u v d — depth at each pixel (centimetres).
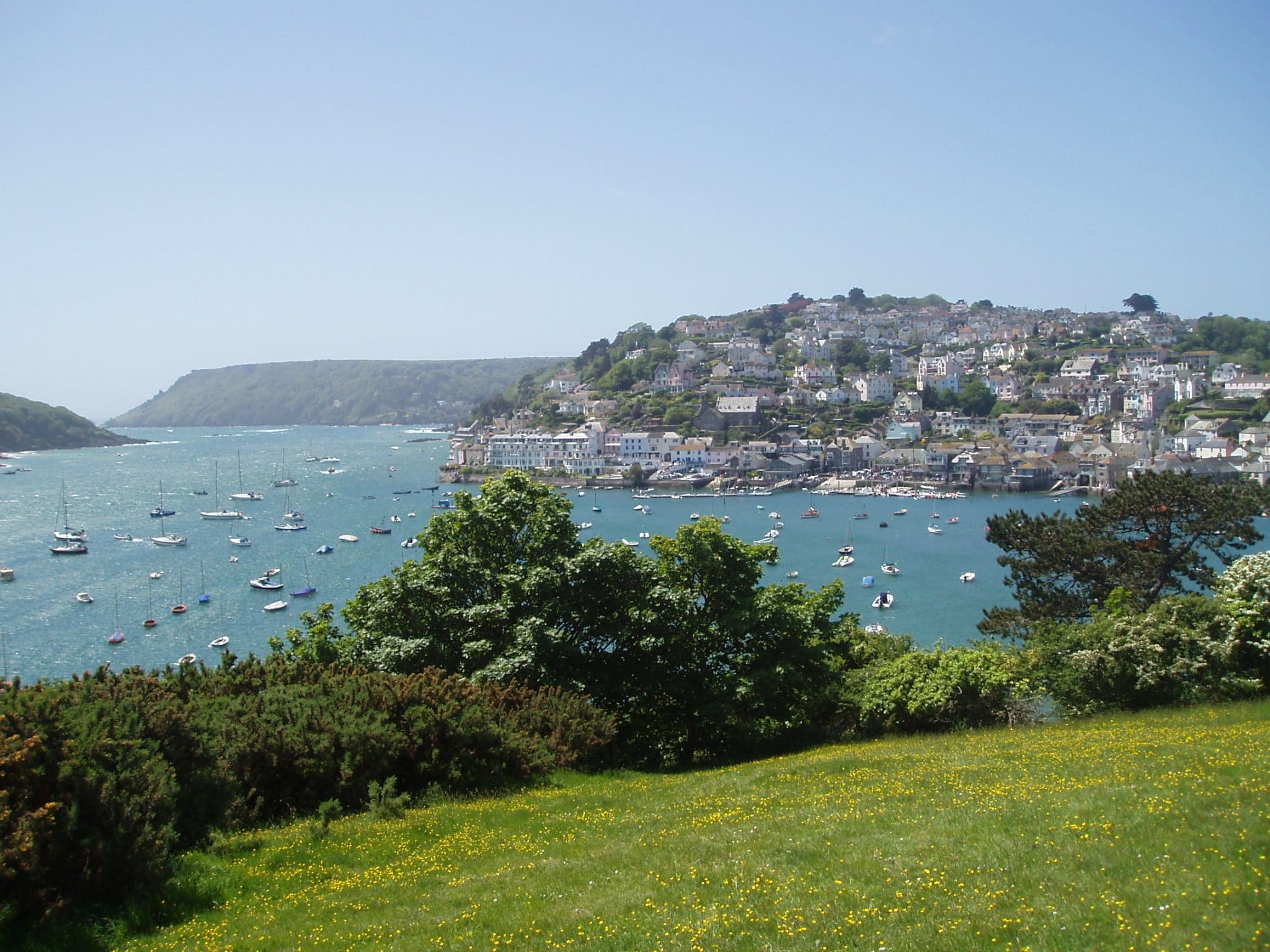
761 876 1628
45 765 1708
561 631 3831
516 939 1483
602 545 4056
